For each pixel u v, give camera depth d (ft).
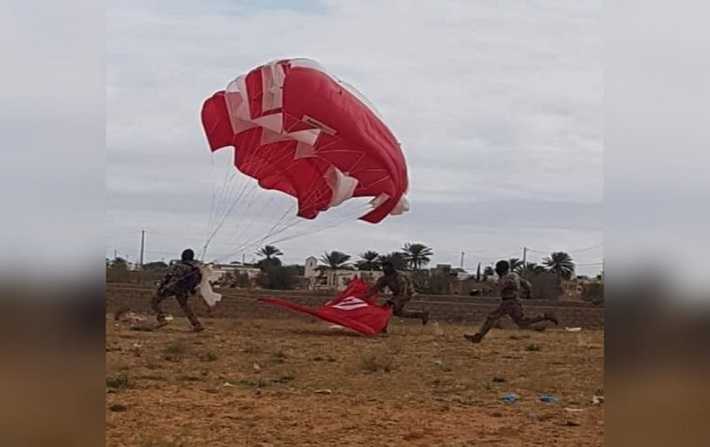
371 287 89.20
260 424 42.55
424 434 41.27
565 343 78.38
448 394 51.88
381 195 89.92
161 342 71.77
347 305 84.99
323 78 84.48
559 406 48.39
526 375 59.36
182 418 42.96
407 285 91.56
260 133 88.69
